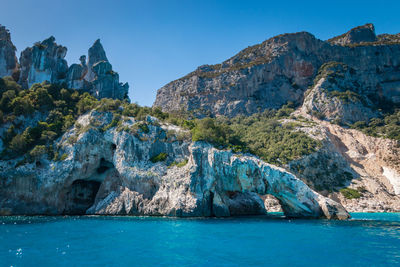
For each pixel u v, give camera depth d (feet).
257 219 173.47
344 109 416.46
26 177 204.23
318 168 324.19
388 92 478.18
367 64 508.12
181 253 77.25
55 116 252.62
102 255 74.74
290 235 108.27
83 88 349.61
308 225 141.69
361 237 103.91
